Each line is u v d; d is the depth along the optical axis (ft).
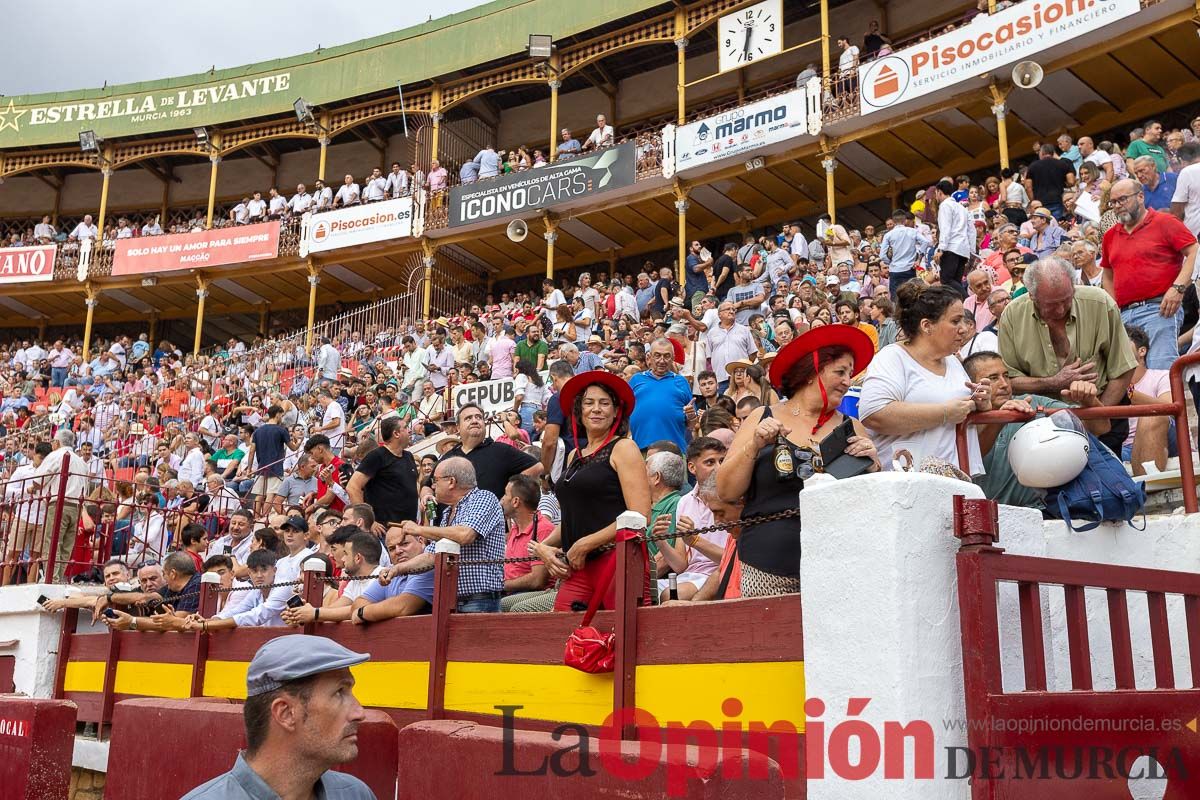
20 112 103.35
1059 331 18.12
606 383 17.49
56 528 32.04
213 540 39.75
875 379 15.47
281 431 46.91
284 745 10.71
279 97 96.27
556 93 86.12
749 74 89.10
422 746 15.55
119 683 27.45
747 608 12.75
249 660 23.17
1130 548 14.52
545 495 26.40
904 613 10.39
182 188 112.06
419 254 91.35
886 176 79.36
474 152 97.25
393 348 71.05
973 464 15.51
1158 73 66.74
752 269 61.41
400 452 30.14
